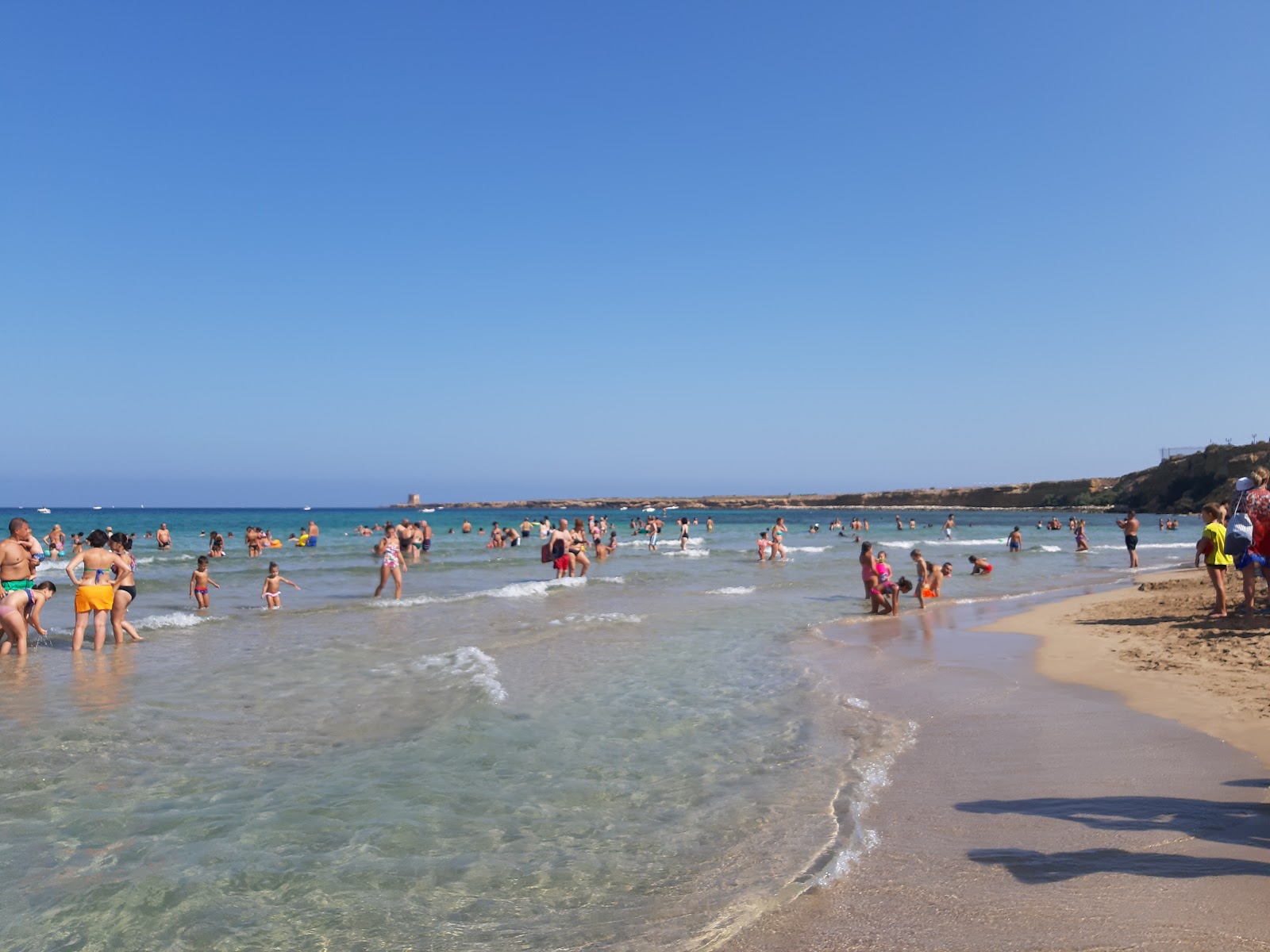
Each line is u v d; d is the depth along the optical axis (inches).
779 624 528.7
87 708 302.8
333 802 203.8
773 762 235.5
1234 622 454.3
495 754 244.1
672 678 358.0
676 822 188.5
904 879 152.5
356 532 2199.8
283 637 476.1
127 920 144.2
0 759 238.5
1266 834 163.6
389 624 532.7
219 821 191.0
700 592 739.4
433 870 163.9
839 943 129.4
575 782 218.4
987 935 129.6
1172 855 155.6
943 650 430.9
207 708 302.5
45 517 3890.3
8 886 157.3
